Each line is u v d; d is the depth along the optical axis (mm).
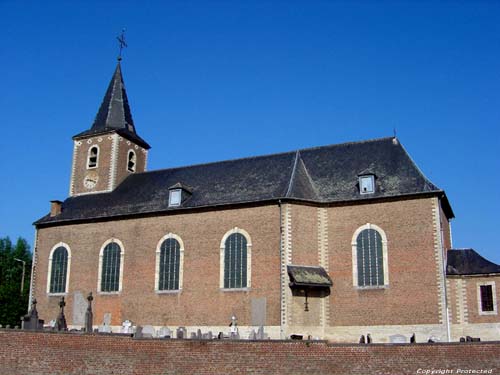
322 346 21203
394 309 29781
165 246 35000
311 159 36531
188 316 33031
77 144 43656
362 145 36156
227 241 33188
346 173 34344
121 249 36375
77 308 36656
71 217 38906
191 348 21766
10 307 58156
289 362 21125
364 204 31875
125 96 46000
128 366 21859
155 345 21953
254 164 37500
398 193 31156
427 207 30438
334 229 32156
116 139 42500
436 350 20438
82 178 42594
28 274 69188
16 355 22125
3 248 69375
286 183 33844
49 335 22312
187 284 33625
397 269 30250
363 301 30469
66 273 37781
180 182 38344
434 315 28953
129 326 33844
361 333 30047
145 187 39812
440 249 29625
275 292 30953
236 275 32375
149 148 46062
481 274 29172
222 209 33875
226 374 21297
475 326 28766
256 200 32750
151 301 34406
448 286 29672
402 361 20594
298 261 31219
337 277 31312
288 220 31656
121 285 35656
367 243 31250
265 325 30672
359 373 20719
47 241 39156
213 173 38156
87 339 22219
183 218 34969
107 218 37344
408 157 33562
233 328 30734
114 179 41656
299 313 30344
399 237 30656
